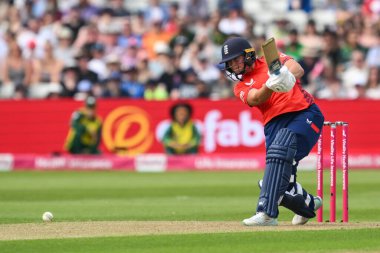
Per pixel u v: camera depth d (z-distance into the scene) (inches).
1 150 2719.0
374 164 2719.0
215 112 2711.6
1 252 959.0
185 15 3489.2
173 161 2694.4
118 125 2709.2
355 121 2728.8
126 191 2041.1
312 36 3275.1
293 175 1182.9
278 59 1088.2
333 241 1016.2
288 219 1406.3
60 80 3029.0
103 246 994.1
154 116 2709.2
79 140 2696.9
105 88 2952.8
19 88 3070.9
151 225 1210.6
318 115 1173.1
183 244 1000.2
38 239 1053.2
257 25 3503.9
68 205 1717.5
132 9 3604.8
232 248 967.0
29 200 1834.4
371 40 3329.2
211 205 1712.6
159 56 3122.5
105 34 3334.2
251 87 1164.5
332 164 1262.3
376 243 1001.5
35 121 2719.0
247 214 1520.7
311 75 3061.0
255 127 2719.0
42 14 3479.3
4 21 3403.1
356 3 3639.3
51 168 2706.7
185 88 3046.3
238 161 2704.2
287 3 3661.4
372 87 3107.8
